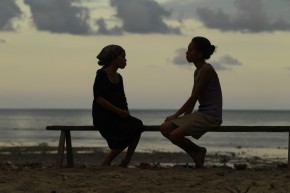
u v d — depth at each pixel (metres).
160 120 178.00
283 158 30.45
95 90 7.68
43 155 28.38
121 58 7.74
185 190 5.84
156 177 6.66
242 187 6.00
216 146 48.06
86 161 24.06
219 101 7.57
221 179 6.53
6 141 51.31
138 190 5.85
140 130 7.73
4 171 7.23
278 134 83.81
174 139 7.47
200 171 7.25
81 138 64.62
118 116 7.70
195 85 7.49
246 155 33.38
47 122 142.75
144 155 28.91
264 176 6.79
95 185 6.13
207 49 7.54
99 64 7.86
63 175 6.80
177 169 7.52
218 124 7.53
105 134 7.79
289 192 5.75
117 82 7.80
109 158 7.83
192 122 7.41
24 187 6.00
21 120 167.75
